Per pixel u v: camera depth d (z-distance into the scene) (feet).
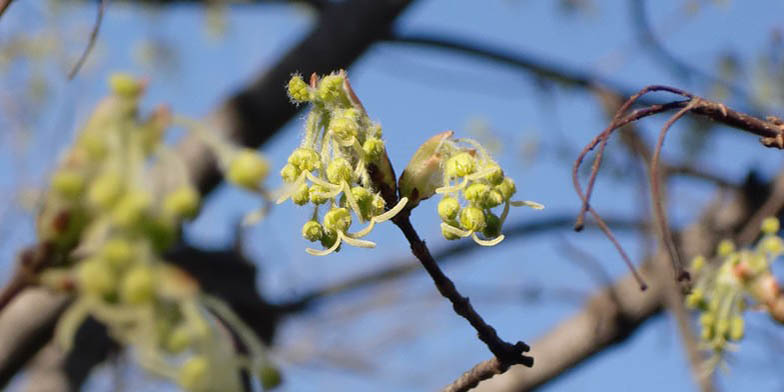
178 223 1.45
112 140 1.47
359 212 1.65
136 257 1.43
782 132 1.77
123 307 1.44
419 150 1.70
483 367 1.79
